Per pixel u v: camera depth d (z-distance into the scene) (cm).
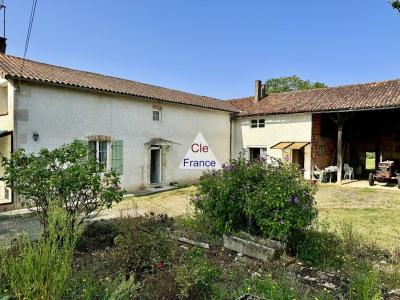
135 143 1423
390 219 851
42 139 1071
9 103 1020
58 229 434
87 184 588
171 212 951
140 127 1446
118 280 395
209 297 380
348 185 1593
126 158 1380
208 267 438
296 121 1780
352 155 2081
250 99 2338
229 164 635
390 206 1059
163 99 1509
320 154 1794
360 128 2045
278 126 1867
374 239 657
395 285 422
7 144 1047
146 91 1552
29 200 627
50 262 298
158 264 424
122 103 1364
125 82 1620
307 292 384
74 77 1280
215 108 1839
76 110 1182
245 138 2044
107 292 345
